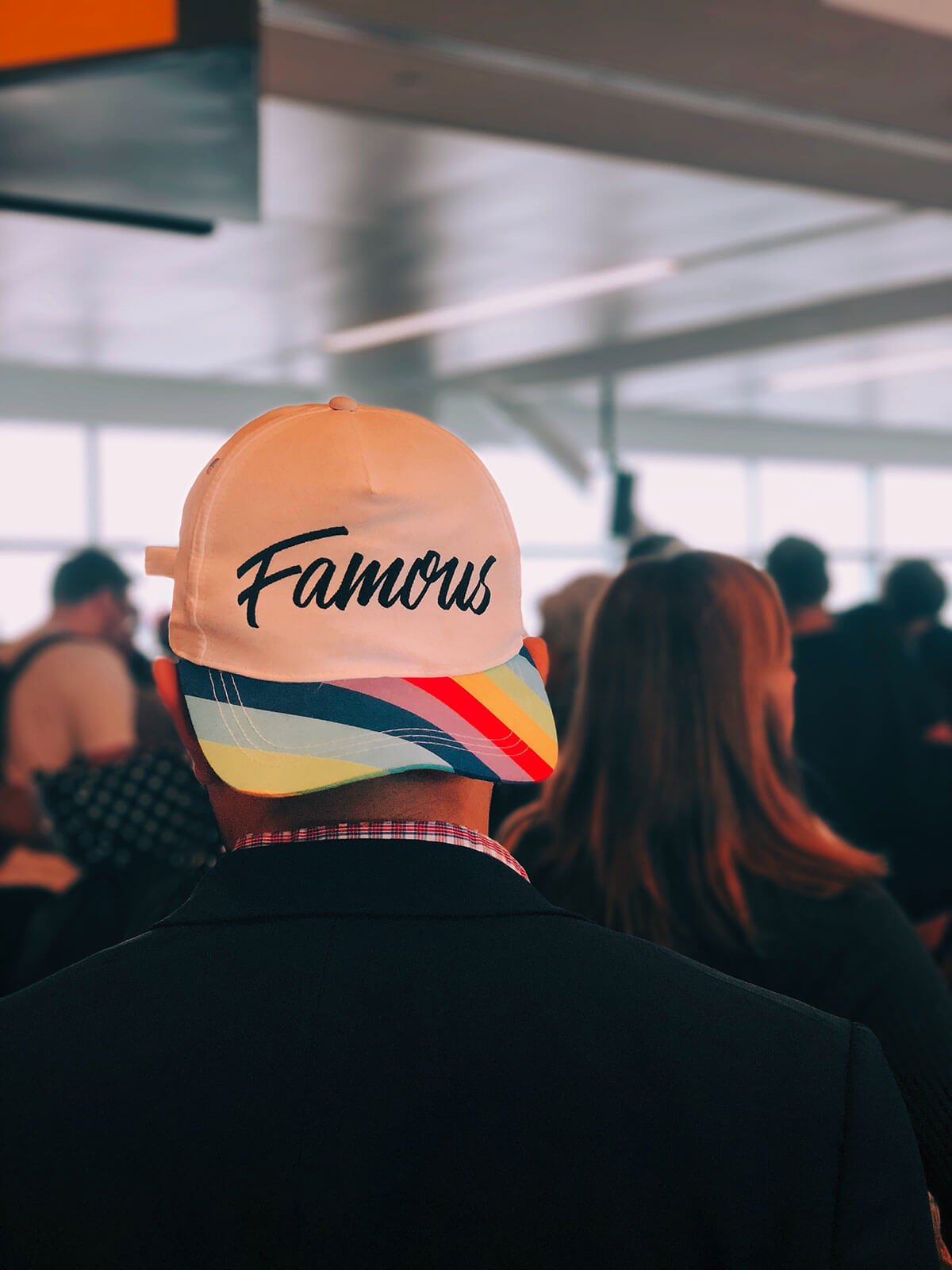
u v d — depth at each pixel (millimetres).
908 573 4426
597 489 13172
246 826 748
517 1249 640
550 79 4152
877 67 4008
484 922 690
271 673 716
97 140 2504
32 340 9516
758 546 14664
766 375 11328
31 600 11492
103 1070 652
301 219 6305
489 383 11195
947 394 12719
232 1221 633
